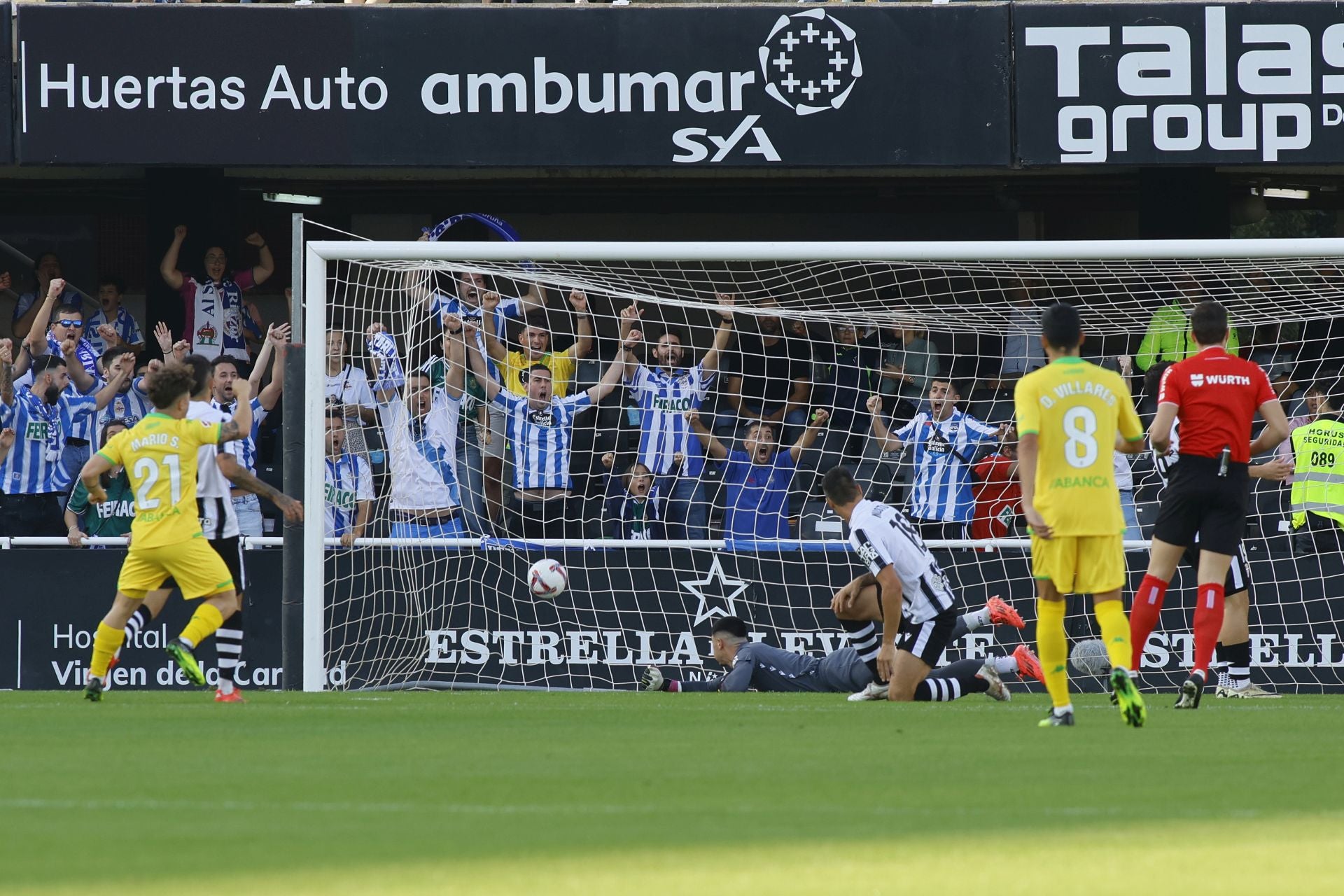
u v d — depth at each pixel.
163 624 44.41
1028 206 56.94
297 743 25.91
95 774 21.69
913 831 16.88
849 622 38.47
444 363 44.66
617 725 29.55
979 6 45.00
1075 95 44.84
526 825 17.31
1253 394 32.62
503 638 43.41
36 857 15.36
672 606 43.66
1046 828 17.05
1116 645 27.70
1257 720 30.50
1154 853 15.53
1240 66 44.44
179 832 16.84
